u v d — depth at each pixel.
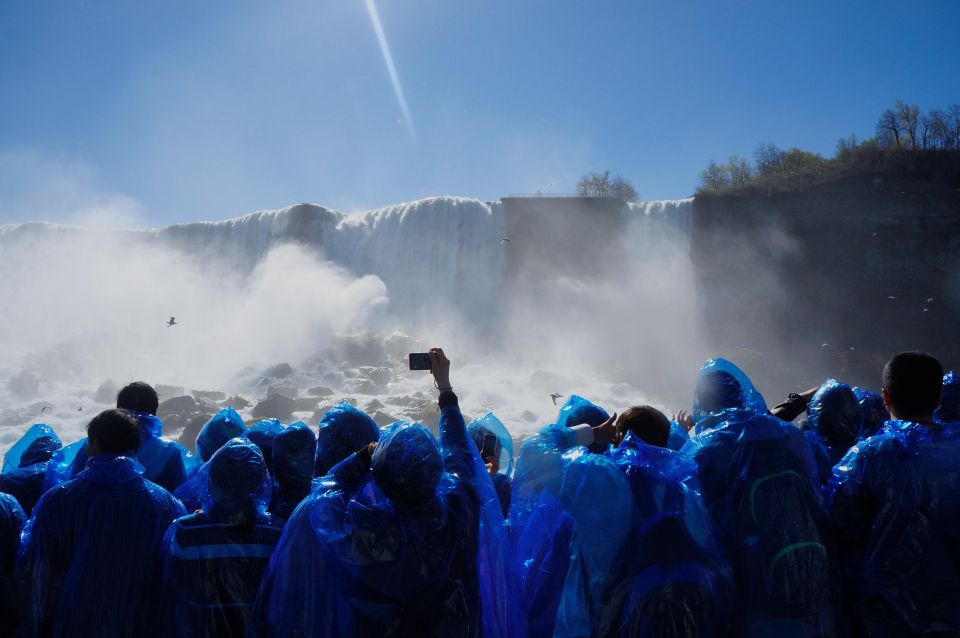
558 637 3.07
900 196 35.28
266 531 3.15
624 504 3.01
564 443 3.48
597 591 2.99
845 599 3.19
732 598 3.01
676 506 3.02
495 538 3.06
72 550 3.12
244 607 3.04
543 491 3.28
